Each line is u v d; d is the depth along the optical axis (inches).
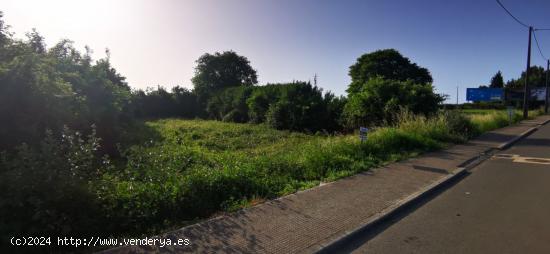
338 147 399.5
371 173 326.0
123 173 251.1
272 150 529.7
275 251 164.2
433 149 476.4
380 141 452.8
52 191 168.6
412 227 204.5
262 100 1050.7
